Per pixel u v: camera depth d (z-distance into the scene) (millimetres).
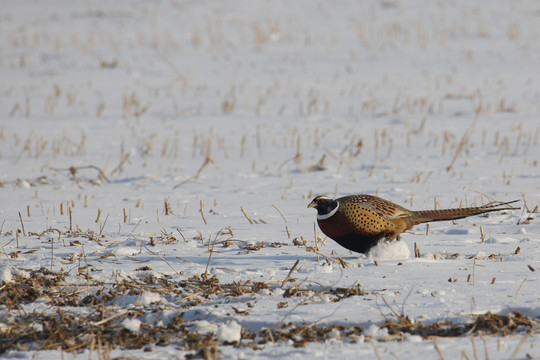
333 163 34938
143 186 29781
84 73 65062
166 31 83875
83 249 16531
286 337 10523
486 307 11336
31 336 10992
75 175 32938
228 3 98562
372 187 27703
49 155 38281
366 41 77000
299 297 12531
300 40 79250
